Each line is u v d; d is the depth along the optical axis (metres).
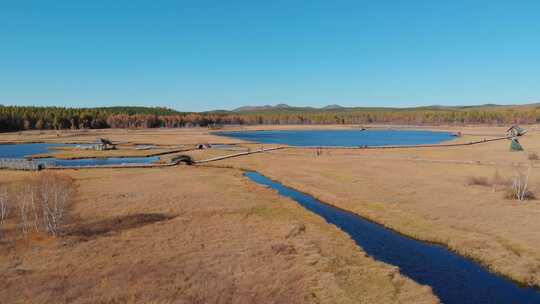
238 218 32.38
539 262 22.64
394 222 31.59
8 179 50.81
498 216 31.77
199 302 17.64
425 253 25.48
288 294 18.69
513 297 19.47
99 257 23.03
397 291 19.41
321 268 21.91
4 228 28.27
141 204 36.50
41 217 31.41
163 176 54.59
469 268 23.02
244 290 18.97
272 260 22.97
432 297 18.77
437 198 38.62
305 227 30.38
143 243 25.64
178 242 26.00
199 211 34.28
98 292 18.41
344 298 18.44
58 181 45.84
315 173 56.50
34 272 20.75
